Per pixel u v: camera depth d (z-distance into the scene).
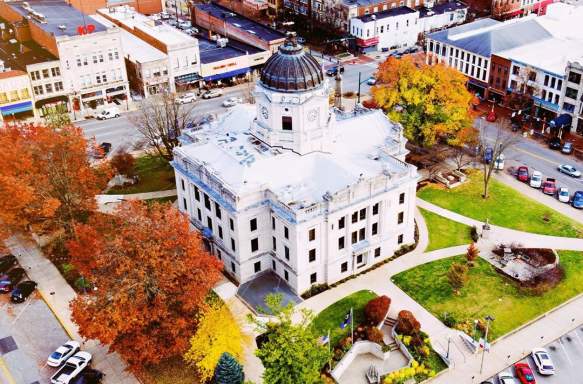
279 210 78.19
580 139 120.69
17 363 72.50
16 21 150.25
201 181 84.88
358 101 130.50
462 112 105.50
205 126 97.44
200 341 68.56
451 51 145.12
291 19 181.88
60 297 82.56
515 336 75.06
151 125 120.50
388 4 168.00
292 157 84.44
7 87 125.81
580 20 147.62
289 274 81.31
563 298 80.88
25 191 82.06
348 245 82.25
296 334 63.47
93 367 71.69
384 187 82.25
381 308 75.88
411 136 107.44
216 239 86.06
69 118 123.75
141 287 67.38
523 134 122.50
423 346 72.50
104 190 105.50
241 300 80.50
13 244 92.69
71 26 140.12
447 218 97.06
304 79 82.06
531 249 89.31
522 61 128.62
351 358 72.00
